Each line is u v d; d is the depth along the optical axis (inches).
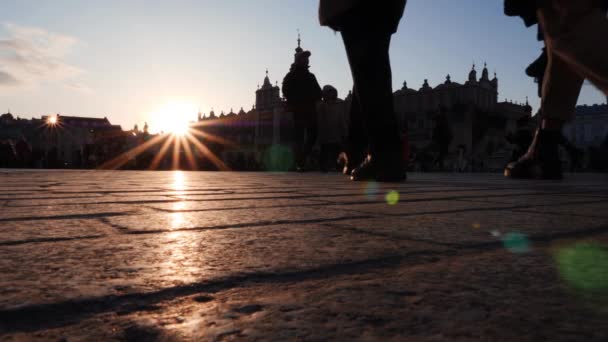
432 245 47.1
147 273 33.9
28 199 108.7
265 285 30.4
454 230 58.3
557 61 208.5
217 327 21.7
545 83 237.6
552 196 125.2
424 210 84.3
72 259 39.3
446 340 19.7
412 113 2335.1
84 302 26.0
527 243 48.6
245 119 2741.1
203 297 27.3
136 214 76.5
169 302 26.2
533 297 26.9
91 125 3243.1
